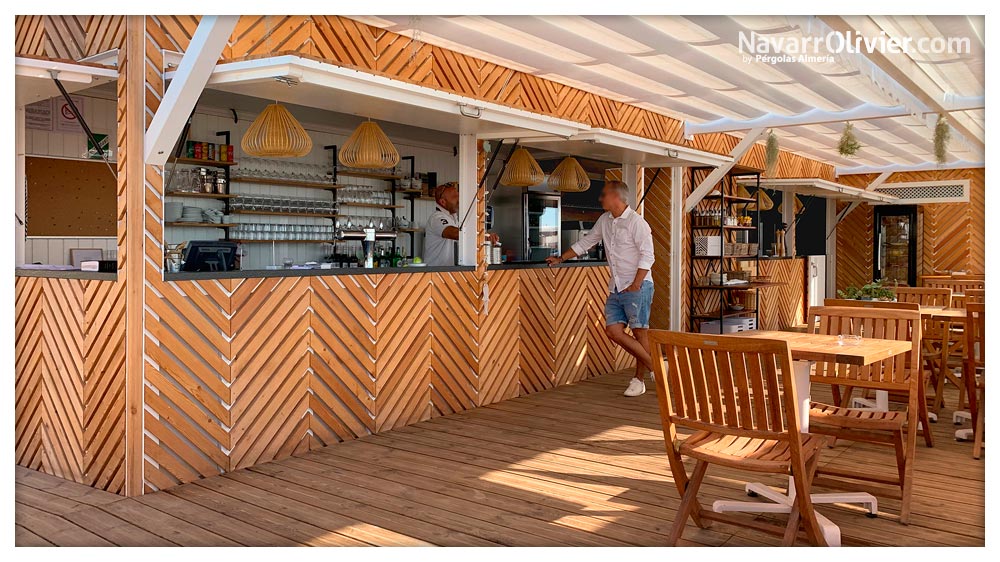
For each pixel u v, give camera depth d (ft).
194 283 15.43
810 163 47.37
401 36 20.03
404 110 17.85
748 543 12.11
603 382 26.89
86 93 25.17
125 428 14.55
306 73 14.39
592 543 12.05
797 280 48.47
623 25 17.99
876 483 15.01
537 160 36.88
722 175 32.37
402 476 15.65
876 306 18.88
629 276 23.84
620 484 15.12
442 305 21.50
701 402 11.46
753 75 23.09
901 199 50.24
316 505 13.89
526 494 14.48
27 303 16.57
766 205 42.73
